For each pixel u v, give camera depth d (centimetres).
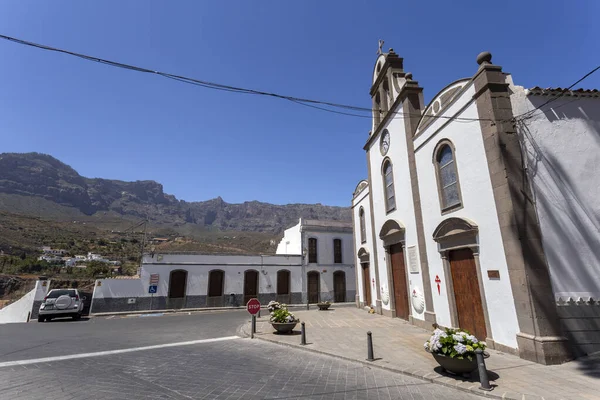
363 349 866
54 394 509
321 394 532
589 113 857
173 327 1423
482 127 863
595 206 793
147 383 576
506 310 774
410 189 1302
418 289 1212
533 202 764
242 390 545
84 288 2658
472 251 902
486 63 863
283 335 1107
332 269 2952
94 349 897
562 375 596
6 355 807
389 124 1548
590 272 747
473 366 591
